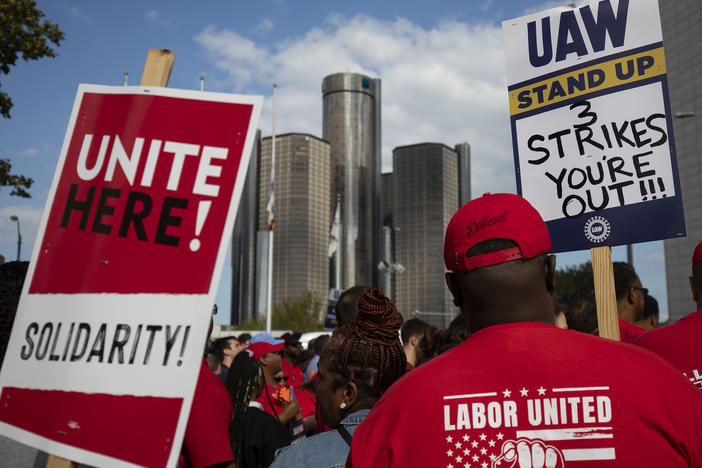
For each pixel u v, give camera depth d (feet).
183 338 5.56
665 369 3.79
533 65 9.88
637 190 8.86
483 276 4.22
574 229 9.16
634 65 9.13
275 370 15.53
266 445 10.75
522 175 9.69
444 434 3.77
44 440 5.57
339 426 5.94
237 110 6.12
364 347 6.18
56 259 6.07
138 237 5.92
